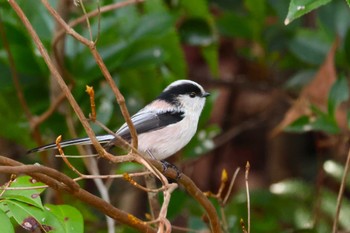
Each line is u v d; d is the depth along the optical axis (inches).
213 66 568.1
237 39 642.2
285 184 542.0
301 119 482.3
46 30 464.1
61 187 292.2
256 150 691.4
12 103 480.7
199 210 499.5
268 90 596.4
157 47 490.3
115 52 469.1
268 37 556.7
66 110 473.1
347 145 496.7
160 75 505.4
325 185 585.3
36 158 521.0
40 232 312.7
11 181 290.2
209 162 658.2
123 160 301.3
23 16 297.6
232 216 498.9
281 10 544.7
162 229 285.3
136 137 305.6
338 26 528.1
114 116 509.7
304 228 495.2
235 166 683.4
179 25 543.8
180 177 331.6
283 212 529.7
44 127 479.5
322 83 491.5
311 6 307.7
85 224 507.8
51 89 470.9
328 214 519.5
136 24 482.3
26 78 476.1
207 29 543.8
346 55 519.2
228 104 649.0
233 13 548.4
